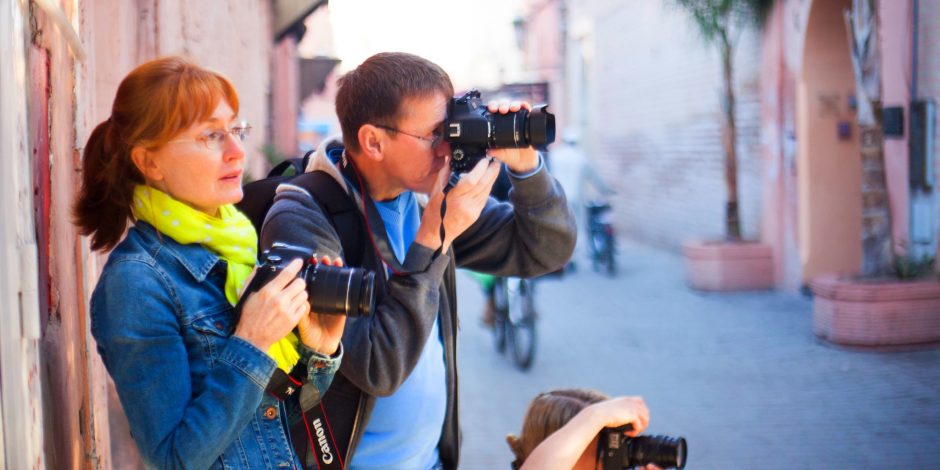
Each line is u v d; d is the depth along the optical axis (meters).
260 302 1.73
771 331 8.84
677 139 14.61
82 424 2.44
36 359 1.75
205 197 1.82
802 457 5.64
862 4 7.99
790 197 10.55
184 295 1.78
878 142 8.16
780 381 7.23
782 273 10.81
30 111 1.86
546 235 2.47
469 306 11.73
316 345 1.91
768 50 10.81
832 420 6.27
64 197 2.30
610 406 2.43
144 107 1.75
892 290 7.79
